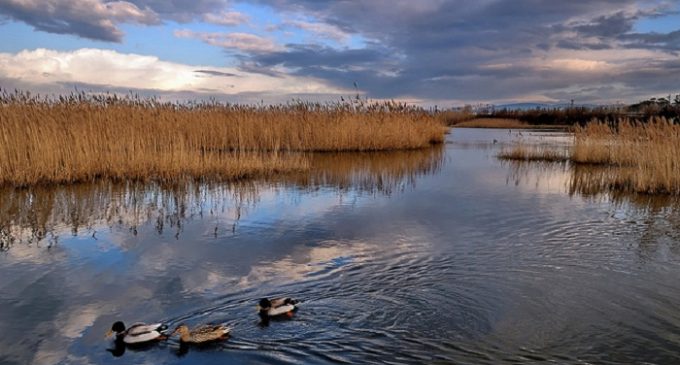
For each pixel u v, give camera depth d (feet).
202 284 27.68
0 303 25.32
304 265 30.78
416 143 109.09
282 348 20.94
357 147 98.27
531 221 42.98
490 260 32.22
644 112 164.55
